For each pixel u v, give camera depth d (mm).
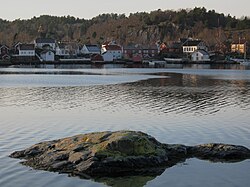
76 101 47344
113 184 19062
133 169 20609
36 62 158750
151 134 29109
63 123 33094
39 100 48094
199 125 32406
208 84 73062
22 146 25344
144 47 191375
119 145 21156
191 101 47906
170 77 91250
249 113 38469
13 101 47094
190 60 174375
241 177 20031
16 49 173750
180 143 26500
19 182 19078
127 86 67312
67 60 166875
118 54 181750
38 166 21062
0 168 20859
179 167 21328
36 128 30953
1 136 28000
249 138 28000
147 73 106625
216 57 181000
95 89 61594
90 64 164625
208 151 23391
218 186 18859
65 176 19781
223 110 40500
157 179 19719
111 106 43156
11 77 85750
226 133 29531
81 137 23016
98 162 20344
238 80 83312
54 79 81125
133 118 35625
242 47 197625
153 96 52812
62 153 21703
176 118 35562
